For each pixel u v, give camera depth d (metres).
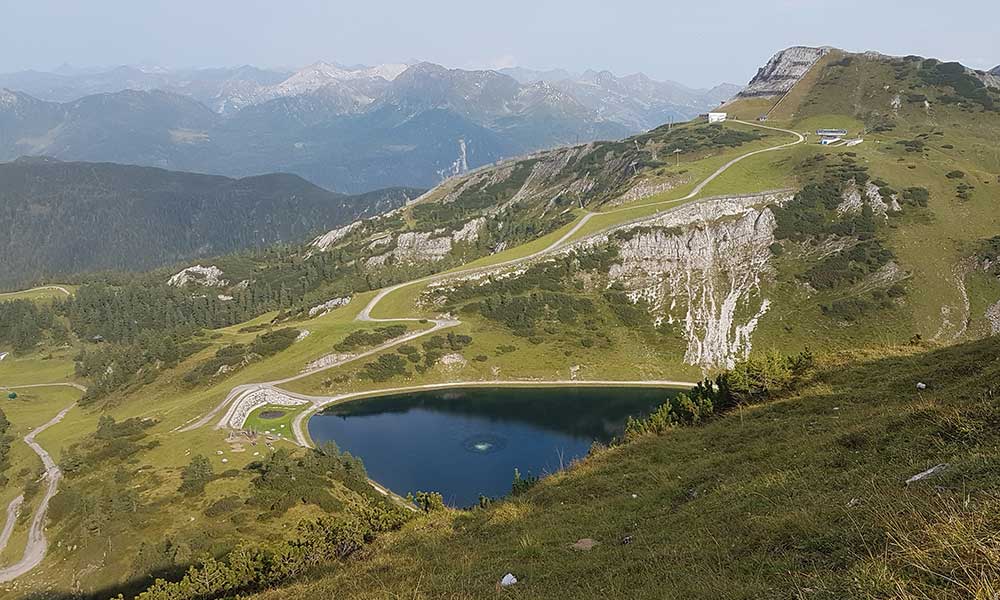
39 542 76.94
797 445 26.00
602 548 19.17
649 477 28.92
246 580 37.50
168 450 97.81
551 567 17.88
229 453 93.94
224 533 66.88
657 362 150.88
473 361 152.00
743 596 11.43
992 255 145.38
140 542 67.00
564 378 147.12
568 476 34.22
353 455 106.69
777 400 39.19
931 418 22.03
